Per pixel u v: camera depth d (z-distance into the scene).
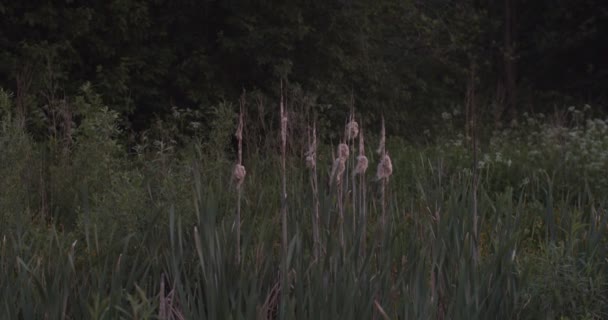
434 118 15.44
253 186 6.11
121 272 3.72
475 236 4.06
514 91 19.45
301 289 3.49
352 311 3.40
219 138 6.85
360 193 4.04
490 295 3.82
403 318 3.59
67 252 4.04
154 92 11.45
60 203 5.99
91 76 11.48
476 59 18.56
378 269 3.79
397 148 11.59
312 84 12.35
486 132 13.23
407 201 5.50
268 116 11.25
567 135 10.23
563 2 20.64
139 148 7.24
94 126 6.41
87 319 3.49
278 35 11.66
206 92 11.65
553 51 21.12
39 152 6.56
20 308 3.65
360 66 13.20
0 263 3.78
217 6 12.21
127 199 4.68
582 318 3.77
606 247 4.41
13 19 10.86
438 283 3.87
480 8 21.25
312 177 4.45
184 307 3.46
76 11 10.88
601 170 8.57
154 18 11.94
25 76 10.02
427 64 17.12
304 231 4.23
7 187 5.36
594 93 20.88
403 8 15.21
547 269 3.92
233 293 3.65
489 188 8.13
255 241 4.23
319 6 12.28
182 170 5.66
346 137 4.25
